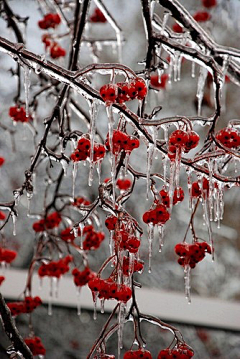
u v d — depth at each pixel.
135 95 2.89
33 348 4.90
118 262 3.06
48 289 8.71
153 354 10.46
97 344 3.35
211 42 4.44
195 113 10.88
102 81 11.41
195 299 8.87
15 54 3.09
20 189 3.92
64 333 10.45
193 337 10.54
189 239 11.80
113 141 2.98
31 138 11.39
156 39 3.95
